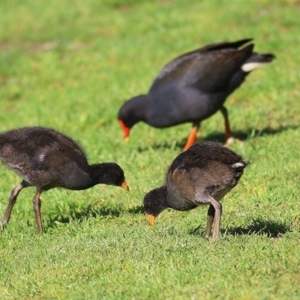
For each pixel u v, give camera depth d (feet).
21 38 88.53
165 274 29.84
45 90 73.41
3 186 47.60
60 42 85.81
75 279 31.19
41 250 34.76
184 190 34.12
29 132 39.09
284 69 67.05
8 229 39.17
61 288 30.42
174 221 38.45
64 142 39.01
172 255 31.58
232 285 28.37
